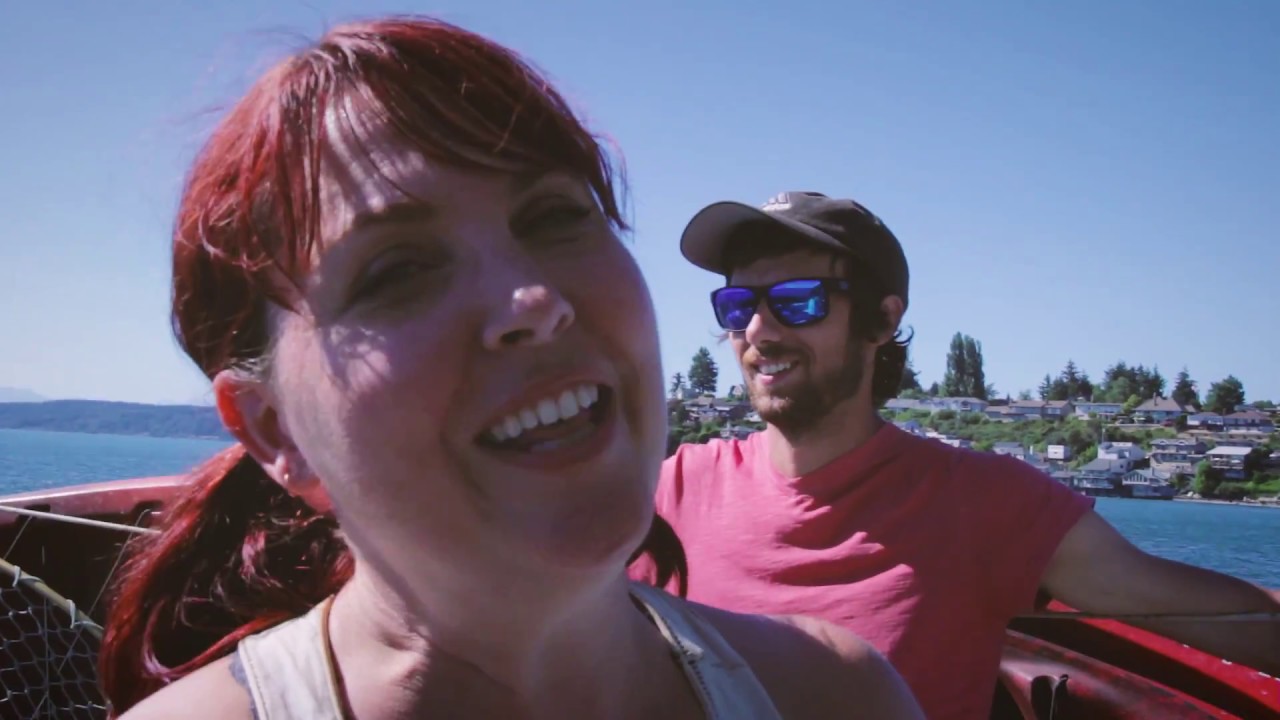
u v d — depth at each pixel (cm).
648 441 37
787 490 105
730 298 109
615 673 40
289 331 35
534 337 32
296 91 35
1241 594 89
